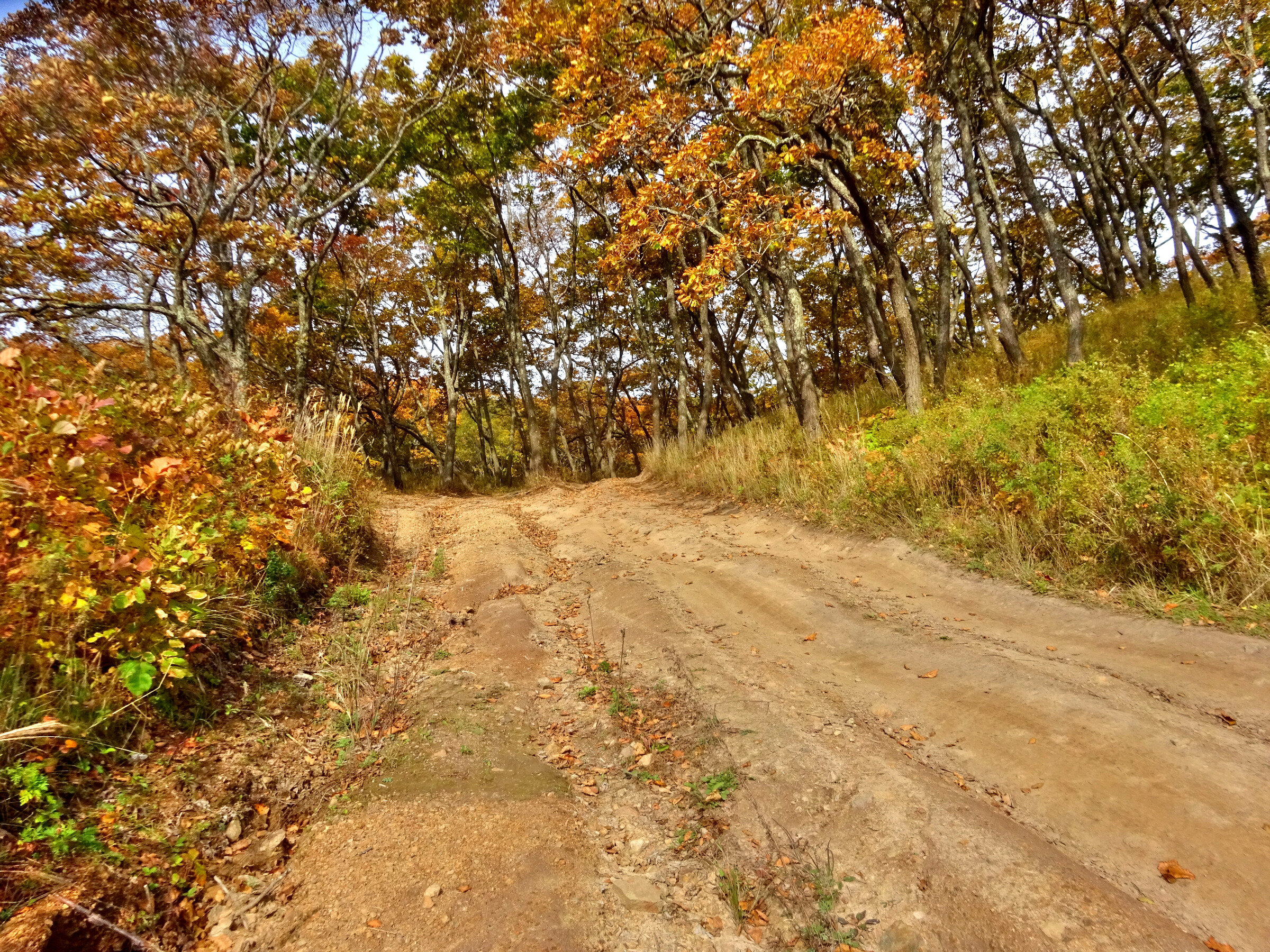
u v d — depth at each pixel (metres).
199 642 3.94
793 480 10.31
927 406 11.27
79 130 9.94
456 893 2.75
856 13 8.82
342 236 23.05
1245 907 2.44
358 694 4.39
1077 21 13.93
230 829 2.96
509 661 5.37
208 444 5.54
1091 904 2.52
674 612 6.47
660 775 3.84
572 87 12.12
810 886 2.84
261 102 14.24
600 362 34.41
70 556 3.22
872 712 4.23
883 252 10.64
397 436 37.72
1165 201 14.04
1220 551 4.84
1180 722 3.55
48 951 2.07
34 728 2.60
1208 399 6.18
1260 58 13.03
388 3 14.64
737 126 11.31
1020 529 6.34
